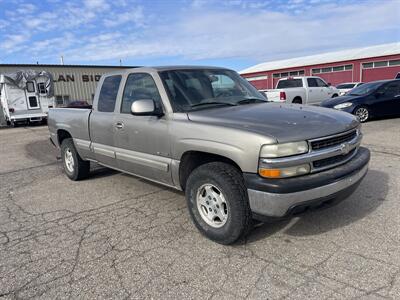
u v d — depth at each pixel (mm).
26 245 3727
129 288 2875
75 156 5988
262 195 3037
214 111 3844
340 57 37781
